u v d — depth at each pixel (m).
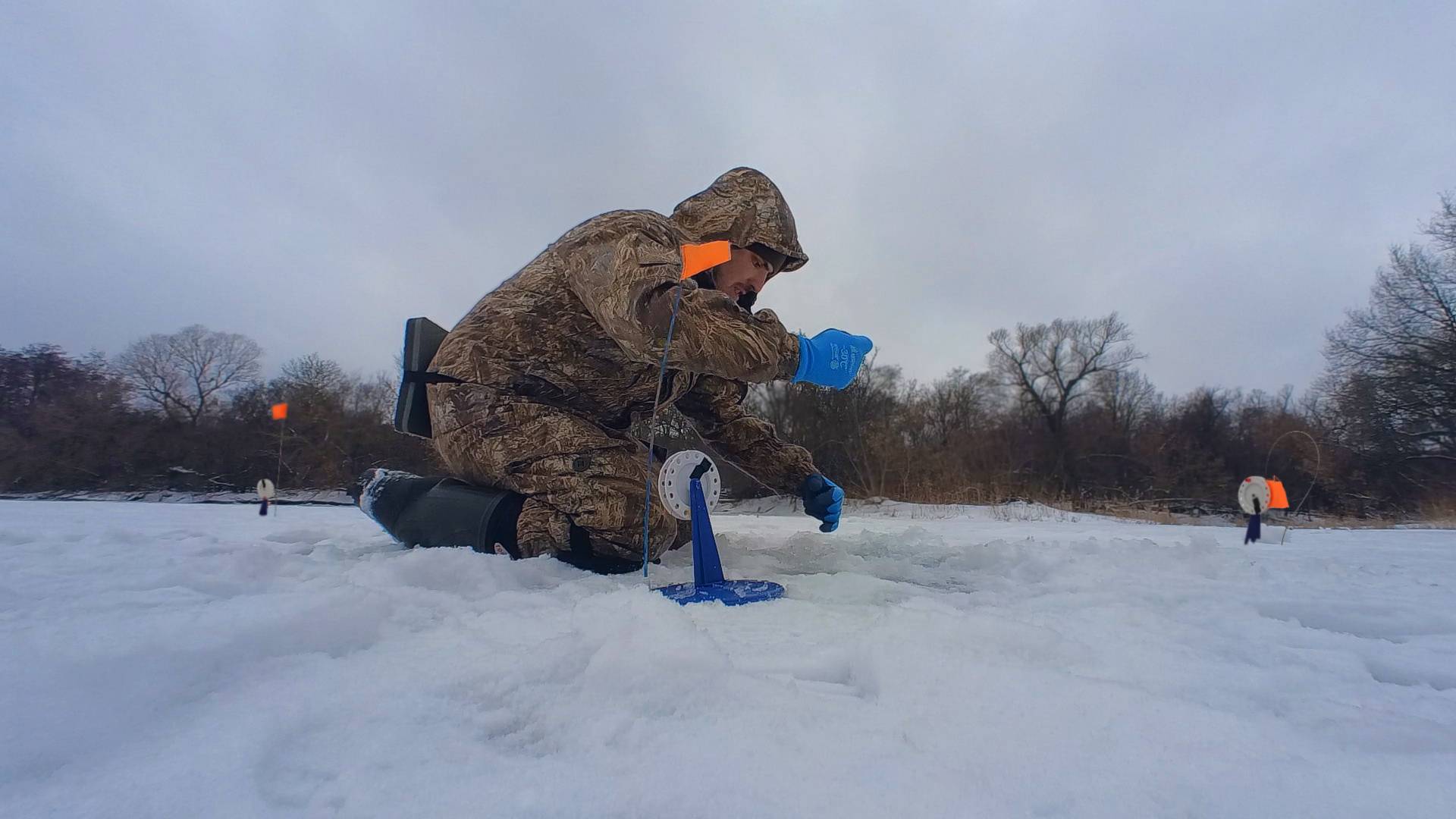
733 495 15.09
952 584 2.09
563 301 2.29
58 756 0.71
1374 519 14.34
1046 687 0.95
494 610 1.42
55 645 0.98
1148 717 0.86
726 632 1.29
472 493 2.30
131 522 4.80
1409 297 19.30
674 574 2.09
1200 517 19.66
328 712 0.86
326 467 17.92
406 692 0.92
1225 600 1.81
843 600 1.67
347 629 1.18
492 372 2.29
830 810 0.63
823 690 1.00
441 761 0.73
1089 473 25.17
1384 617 1.70
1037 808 0.64
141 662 0.94
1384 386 19.44
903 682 0.97
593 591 1.66
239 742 0.74
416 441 17.64
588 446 2.21
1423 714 0.95
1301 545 4.39
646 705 0.89
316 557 2.18
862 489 16.28
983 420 27.00
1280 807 0.65
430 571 1.76
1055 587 2.00
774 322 2.10
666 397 2.55
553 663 1.02
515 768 0.71
